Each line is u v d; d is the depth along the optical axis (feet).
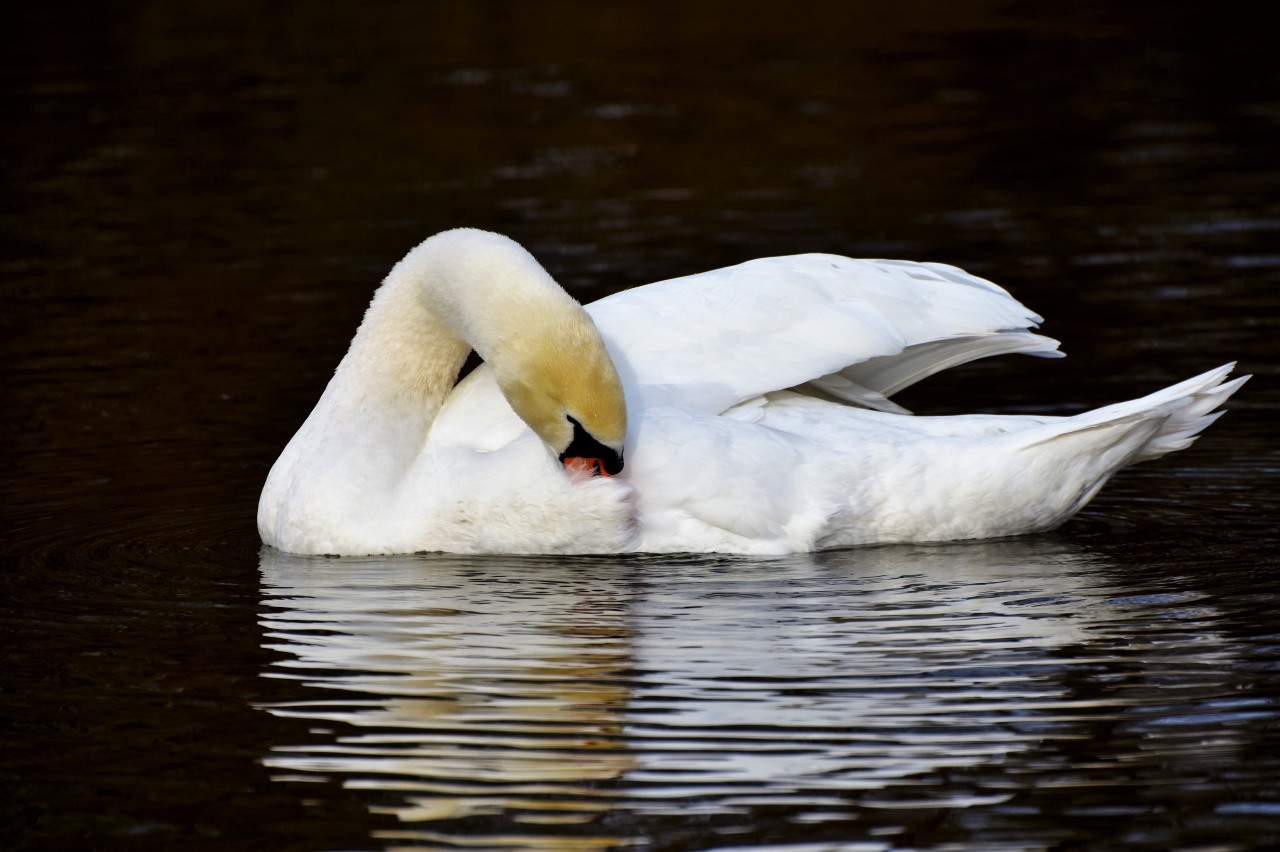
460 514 41.01
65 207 86.63
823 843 26.11
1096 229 77.15
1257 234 74.59
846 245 75.97
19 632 35.65
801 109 106.73
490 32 132.98
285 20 136.15
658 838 26.32
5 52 124.88
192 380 59.88
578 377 38.68
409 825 26.91
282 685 32.45
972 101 107.45
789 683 31.99
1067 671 32.30
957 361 44.98
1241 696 30.86
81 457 51.03
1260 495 44.96
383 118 105.50
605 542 40.47
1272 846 25.77
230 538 43.37
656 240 77.61
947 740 29.37
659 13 140.46
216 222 83.56
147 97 110.11
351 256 77.00
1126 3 139.03
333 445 42.50
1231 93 105.70
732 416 41.73
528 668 33.12
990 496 40.42
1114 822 26.55
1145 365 57.98
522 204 85.87
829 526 40.29
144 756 29.48
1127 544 41.01
